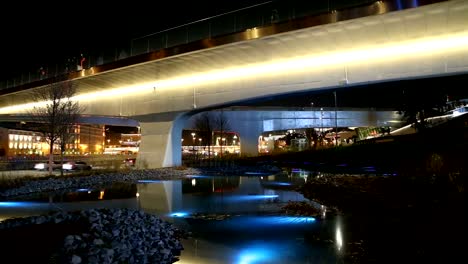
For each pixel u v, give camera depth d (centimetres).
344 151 5116
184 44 2956
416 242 1074
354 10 2153
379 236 1173
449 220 1271
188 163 5244
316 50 2711
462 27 2200
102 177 3177
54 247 873
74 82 3956
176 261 968
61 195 2291
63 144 3353
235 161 5869
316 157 5500
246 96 3266
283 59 2950
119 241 970
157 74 3619
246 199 2084
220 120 6875
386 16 2106
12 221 1134
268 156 6569
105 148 16612
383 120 8719
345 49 2628
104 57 3703
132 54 3484
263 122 7612
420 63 2462
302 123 7994
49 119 3316
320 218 1505
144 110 4156
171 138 4044
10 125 9556
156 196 2231
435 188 1789
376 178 2416
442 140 4006
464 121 4859
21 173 3878
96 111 4606
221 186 2770
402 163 3384
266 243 1141
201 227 1369
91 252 855
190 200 2059
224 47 2766
